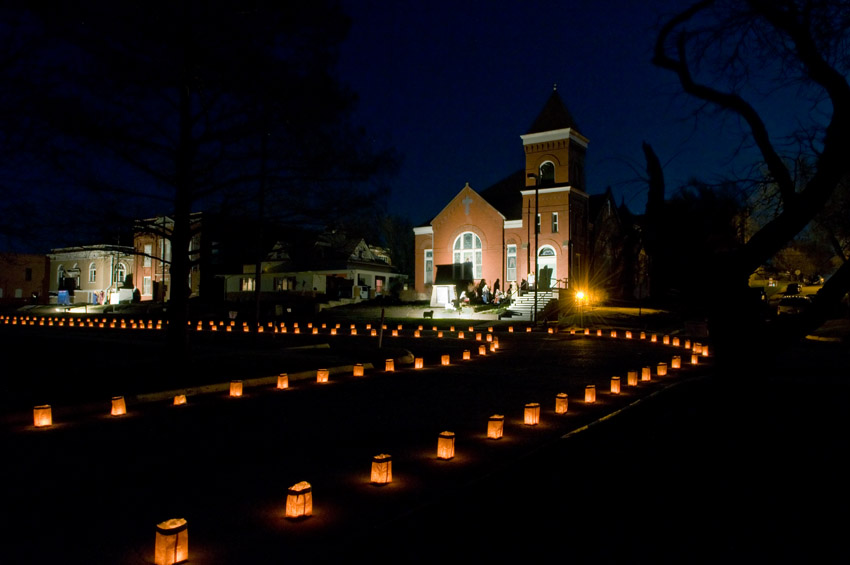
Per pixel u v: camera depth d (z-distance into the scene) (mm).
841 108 6816
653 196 7730
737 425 7059
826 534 5176
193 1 11406
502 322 37406
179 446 8391
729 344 7227
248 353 18156
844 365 17438
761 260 7184
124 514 5781
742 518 5496
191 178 13656
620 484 6414
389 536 5195
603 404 11812
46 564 4711
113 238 13469
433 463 7555
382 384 14484
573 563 4676
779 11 6941
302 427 9648
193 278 60531
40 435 9039
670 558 4770
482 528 5359
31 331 32844
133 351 20219
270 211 14023
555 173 45656
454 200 49281
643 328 35844
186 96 13430
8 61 10461
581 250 46875
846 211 14133
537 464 7199
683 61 7699
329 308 47438
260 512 5812
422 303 48312
